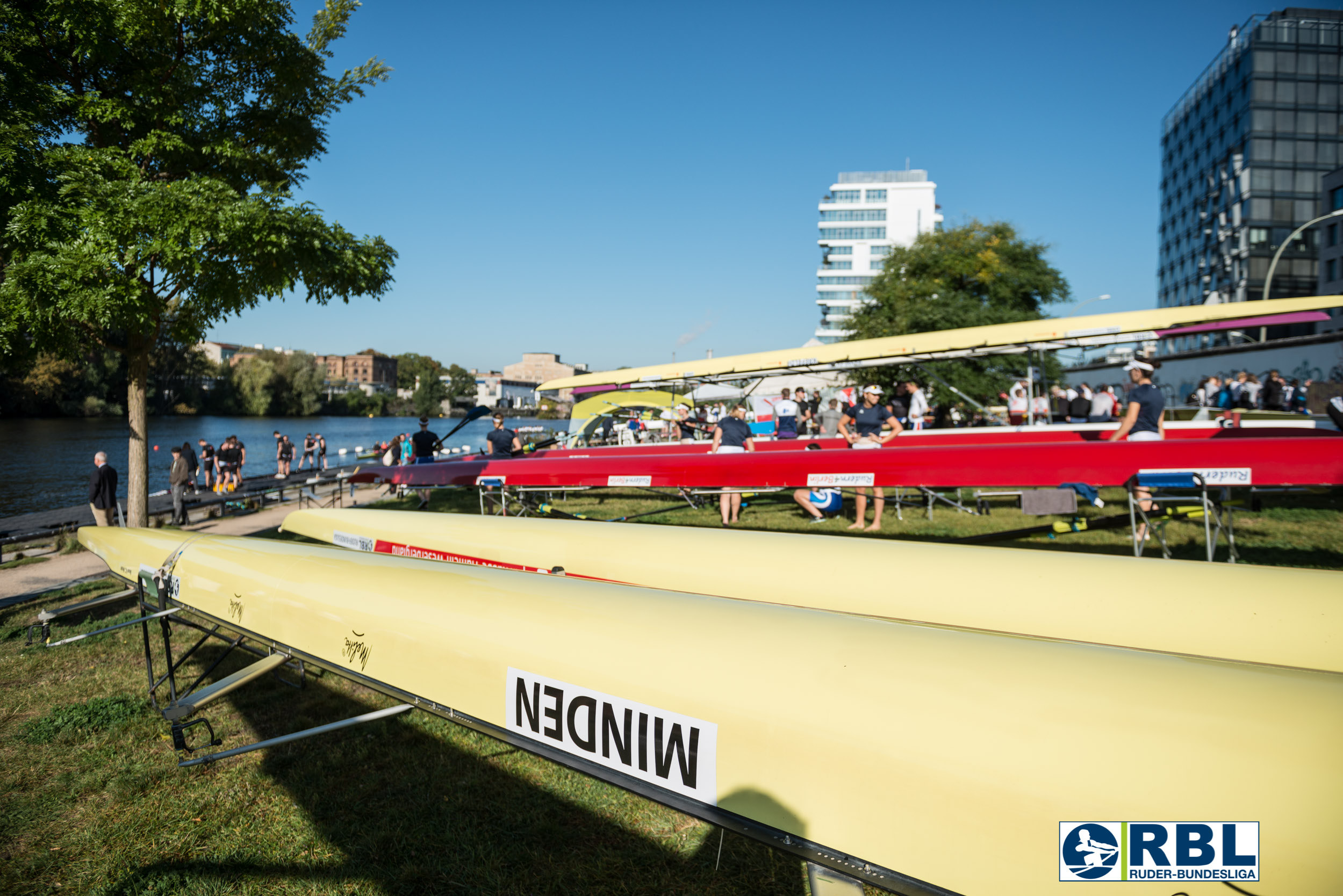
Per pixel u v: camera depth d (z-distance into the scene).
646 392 16.80
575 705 1.38
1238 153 53.56
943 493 9.10
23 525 10.11
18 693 3.93
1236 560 5.05
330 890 2.17
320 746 3.12
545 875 2.20
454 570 1.96
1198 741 0.86
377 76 9.12
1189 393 21.55
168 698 3.69
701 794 1.19
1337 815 0.74
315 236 7.43
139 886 2.22
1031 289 21.31
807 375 10.23
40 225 6.45
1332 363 16.22
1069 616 2.09
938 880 0.95
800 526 7.46
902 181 112.38
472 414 9.91
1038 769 0.90
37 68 7.24
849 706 1.08
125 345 8.35
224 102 8.37
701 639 1.32
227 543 2.86
